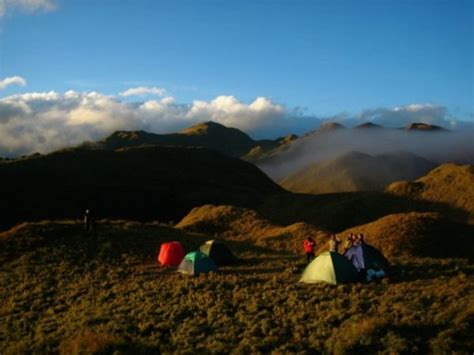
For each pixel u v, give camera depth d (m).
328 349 18.67
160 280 32.53
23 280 34.72
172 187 167.25
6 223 114.25
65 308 28.58
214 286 29.75
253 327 21.77
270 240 57.56
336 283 27.98
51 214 124.75
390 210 122.44
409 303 22.77
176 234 49.78
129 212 137.88
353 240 31.88
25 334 24.59
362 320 20.58
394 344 18.00
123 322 24.20
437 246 48.97
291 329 21.36
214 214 74.44
